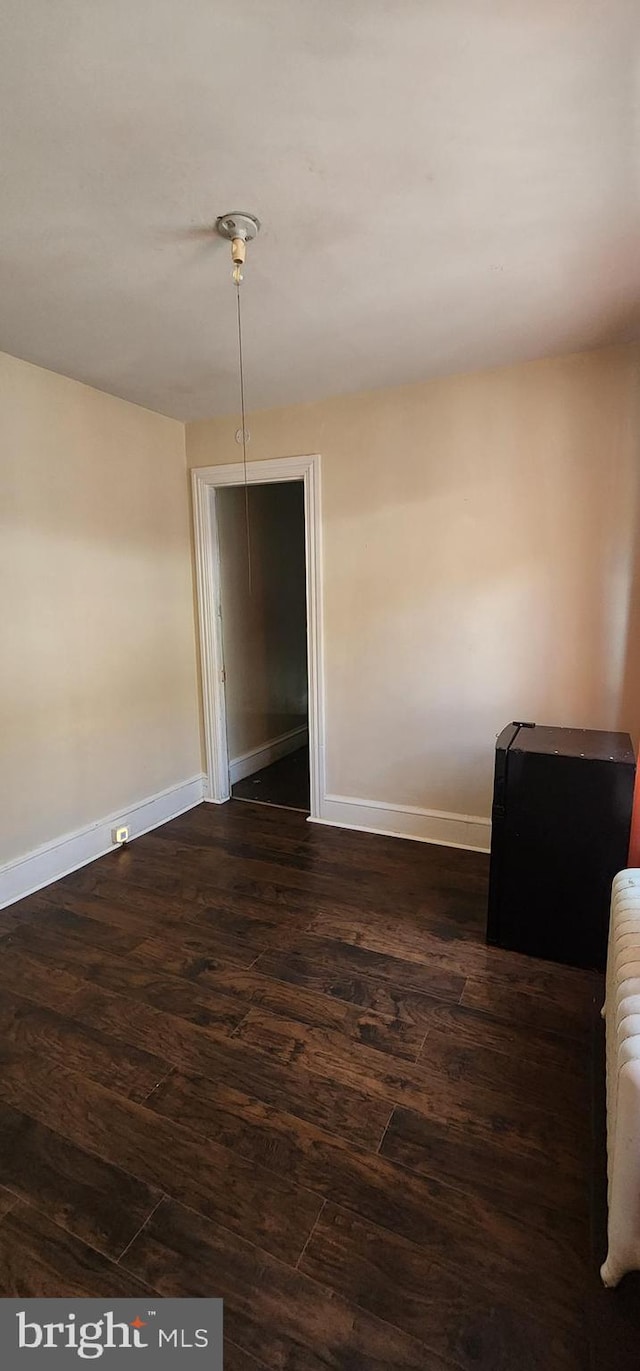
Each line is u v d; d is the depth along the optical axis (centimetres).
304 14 104
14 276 193
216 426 357
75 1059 184
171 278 196
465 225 168
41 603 283
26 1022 199
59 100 122
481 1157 152
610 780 214
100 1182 146
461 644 311
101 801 325
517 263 189
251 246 178
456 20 105
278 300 212
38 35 108
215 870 306
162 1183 146
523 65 114
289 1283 125
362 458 319
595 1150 153
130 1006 206
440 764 327
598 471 271
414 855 321
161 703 366
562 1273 126
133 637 341
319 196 155
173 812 380
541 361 274
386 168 144
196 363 271
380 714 338
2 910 270
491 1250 131
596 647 282
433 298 212
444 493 303
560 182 150
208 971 225
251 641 449
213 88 120
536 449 281
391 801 345
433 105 124
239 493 420
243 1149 154
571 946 227
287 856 321
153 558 352
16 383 263
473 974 222
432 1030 194
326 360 269
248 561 438
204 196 154
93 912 267
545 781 221
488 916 238
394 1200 141
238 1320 119
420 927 253
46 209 158
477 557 300
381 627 329
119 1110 166
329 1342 115
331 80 118
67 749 302
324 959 232
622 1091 111
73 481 296
